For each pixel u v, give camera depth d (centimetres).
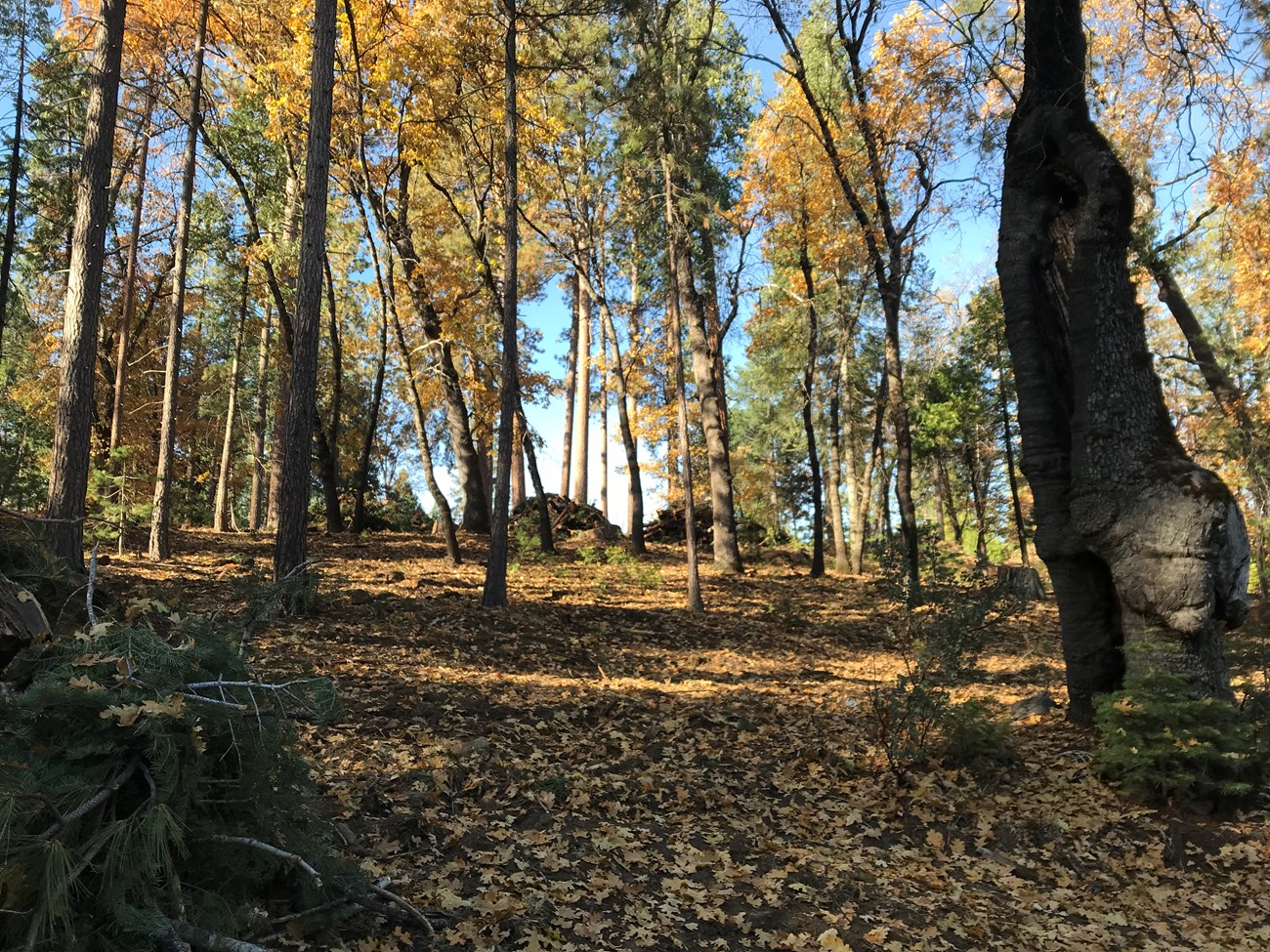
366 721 639
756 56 1505
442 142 1719
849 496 3216
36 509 997
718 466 2145
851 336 2581
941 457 3172
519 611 1241
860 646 1352
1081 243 727
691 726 760
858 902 447
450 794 514
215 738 303
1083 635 743
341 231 2044
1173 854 525
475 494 2461
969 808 580
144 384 2512
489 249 2144
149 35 1584
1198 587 629
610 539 2466
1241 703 676
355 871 337
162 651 295
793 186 1928
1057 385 766
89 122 1014
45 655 309
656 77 1484
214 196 2067
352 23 1496
